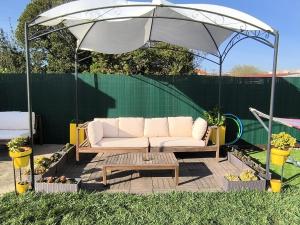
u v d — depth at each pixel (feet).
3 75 25.94
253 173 15.81
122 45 24.48
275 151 15.25
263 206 13.21
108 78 26.53
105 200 13.55
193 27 21.48
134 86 26.68
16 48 46.70
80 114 26.78
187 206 13.07
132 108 26.89
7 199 13.55
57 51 43.96
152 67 41.19
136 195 14.26
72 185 14.25
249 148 26.99
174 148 20.38
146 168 15.69
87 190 14.97
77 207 12.71
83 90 26.55
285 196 14.32
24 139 14.76
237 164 19.81
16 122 24.64
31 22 14.11
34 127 24.99
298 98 26.76
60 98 26.50
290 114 26.91
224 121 24.94
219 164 20.51
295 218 12.09
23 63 46.16
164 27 21.97
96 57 40.73
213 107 26.84
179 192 14.61
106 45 24.40
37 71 44.93
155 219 11.85
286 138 15.39
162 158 16.84
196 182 16.72
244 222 11.73
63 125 26.76
